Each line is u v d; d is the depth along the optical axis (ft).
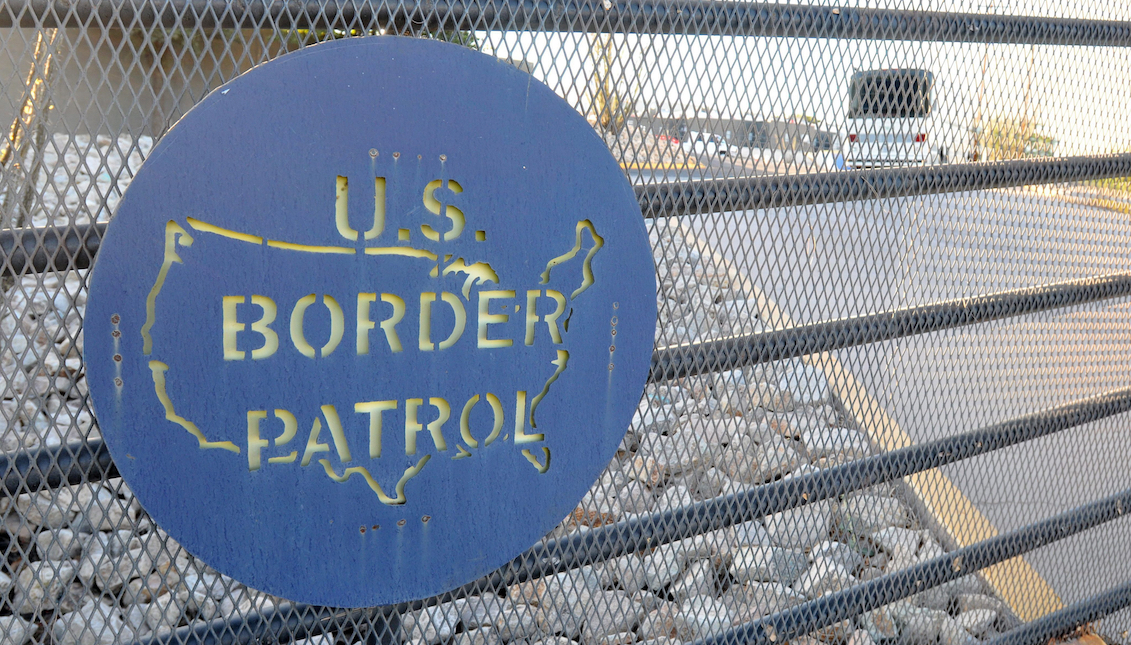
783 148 5.55
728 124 5.33
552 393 4.64
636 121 5.07
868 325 6.15
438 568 4.61
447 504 4.54
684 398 5.71
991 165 6.36
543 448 4.69
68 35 3.97
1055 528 7.52
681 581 6.14
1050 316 7.06
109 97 4.08
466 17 4.56
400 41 4.00
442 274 4.28
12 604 4.41
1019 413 7.09
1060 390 7.28
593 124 4.96
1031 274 6.80
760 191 5.52
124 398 3.86
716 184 5.38
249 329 4.01
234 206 3.87
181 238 3.82
